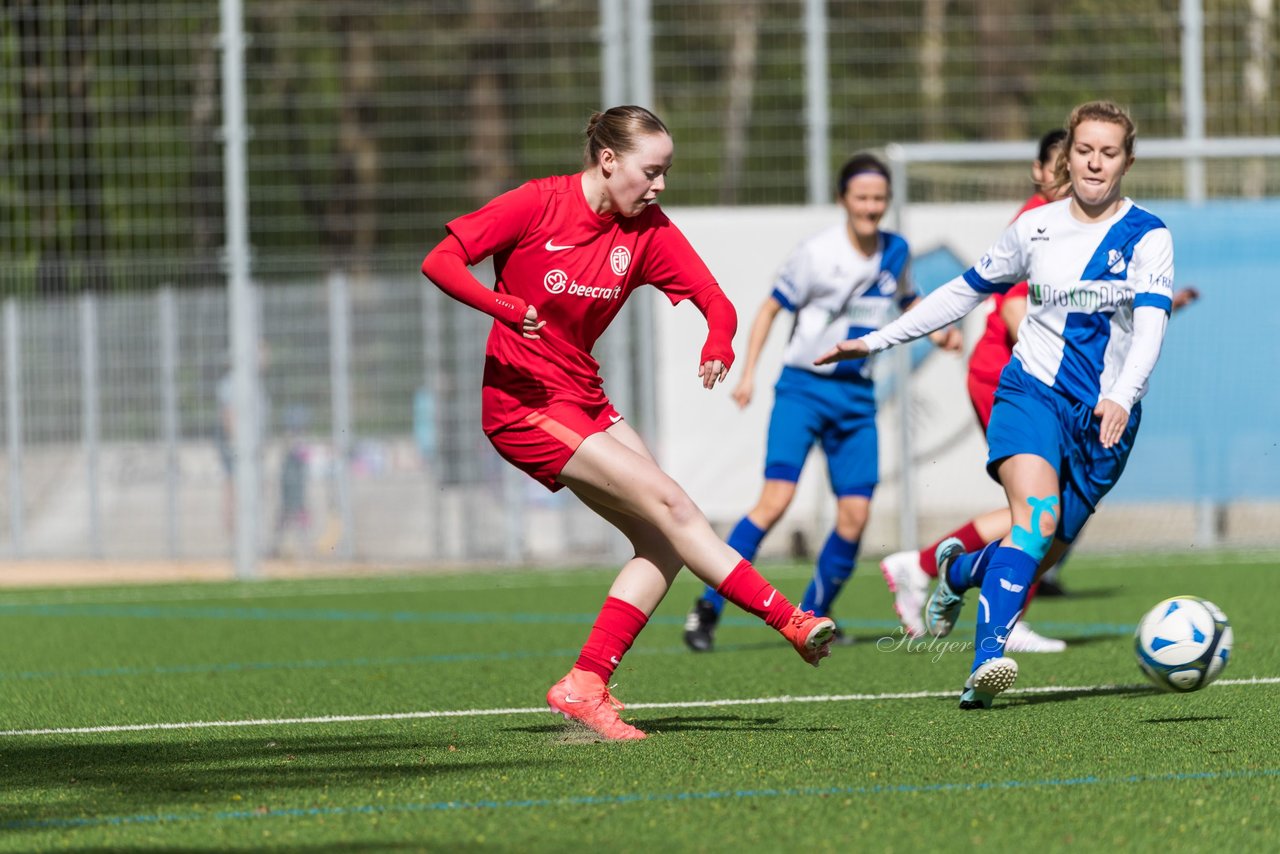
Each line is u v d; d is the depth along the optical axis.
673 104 57.56
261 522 45.44
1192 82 45.84
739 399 27.39
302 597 38.62
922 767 15.00
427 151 55.50
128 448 45.97
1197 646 17.56
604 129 16.83
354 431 45.69
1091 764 15.05
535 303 16.95
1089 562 43.22
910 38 51.78
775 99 50.97
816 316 26.86
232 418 45.47
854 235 26.78
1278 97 46.78
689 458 43.81
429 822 12.88
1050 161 23.77
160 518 45.97
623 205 16.88
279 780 14.88
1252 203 44.75
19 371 46.09
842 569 27.17
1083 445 18.64
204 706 20.83
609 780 14.56
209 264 45.66
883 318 26.98
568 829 12.58
